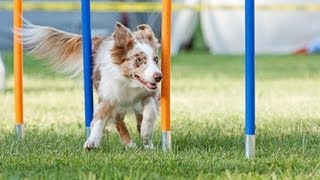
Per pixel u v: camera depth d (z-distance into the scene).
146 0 26.25
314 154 8.33
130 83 8.65
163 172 7.17
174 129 10.56
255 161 7.71
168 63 8.23
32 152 8.49
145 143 8.90
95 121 8.78
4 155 8.30
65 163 7.71
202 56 29.00
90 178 6.74
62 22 27.41
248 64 7.68
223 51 30.78
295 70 22.92
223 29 30.53
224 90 17.28
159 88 8.98
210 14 30.52
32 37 9.49
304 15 29.75
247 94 7.79
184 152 8.39
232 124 11.18
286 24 29.83
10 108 13.77
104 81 8.76
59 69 9.62
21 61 9.46
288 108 13.55
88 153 8.37
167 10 8.14
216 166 7.46
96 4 25.98
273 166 7.48
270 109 13.38
